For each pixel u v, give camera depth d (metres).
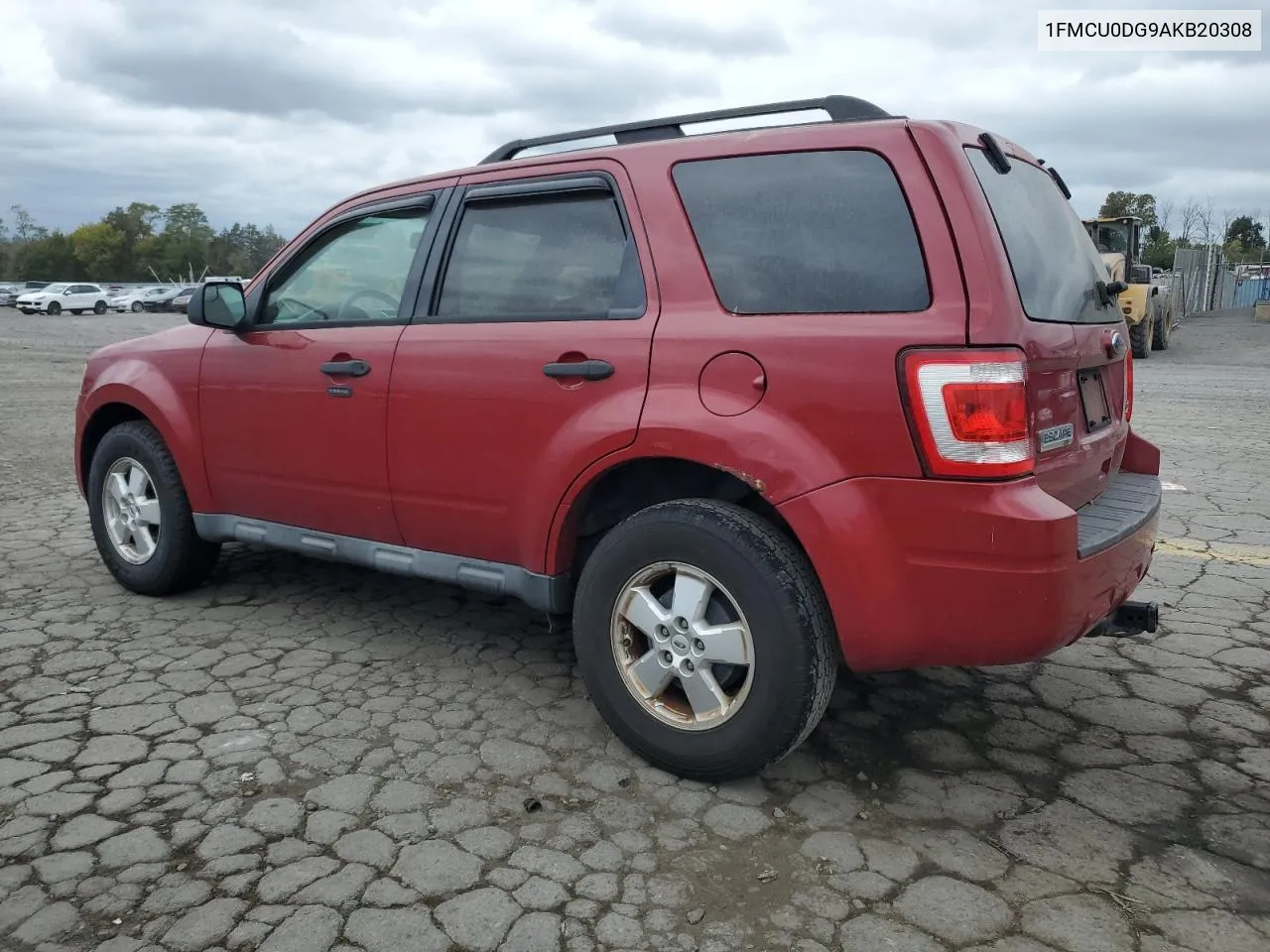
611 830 2.71
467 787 2.93
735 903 2.39
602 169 3.25
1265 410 11.37
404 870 2.52
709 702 2.90
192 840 2.64
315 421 3.85
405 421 3.55
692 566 2.88
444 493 3.50
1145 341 19.02
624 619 3.07
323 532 3.97
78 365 19.05
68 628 4.24
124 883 2.46
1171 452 8.51
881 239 2.72
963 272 2.59
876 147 2.78
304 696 3.57
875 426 2.62
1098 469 3.27
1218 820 2.78
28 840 2.63
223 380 4.17
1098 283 3.43
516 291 3.40
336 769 3.04
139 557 4.66
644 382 2.98
